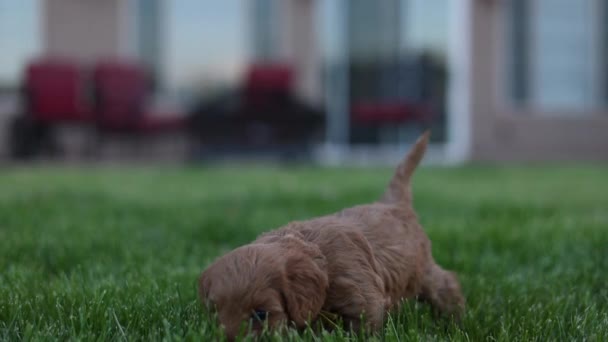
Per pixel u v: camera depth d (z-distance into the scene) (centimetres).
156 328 238
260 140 1137
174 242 428
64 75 1138
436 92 1333
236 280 202
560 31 1408
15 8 1327
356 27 1334
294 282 208
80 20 1301
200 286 214
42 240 404
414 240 269
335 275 224
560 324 248
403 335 226
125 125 1166
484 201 606
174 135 1313
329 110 1330
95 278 327
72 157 1270
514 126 1373
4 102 1329
